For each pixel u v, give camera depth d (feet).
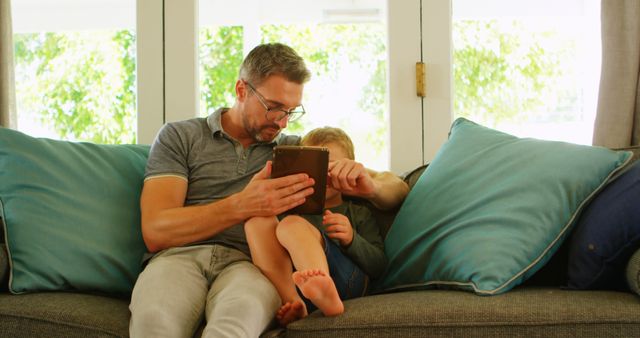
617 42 6.47
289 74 5.24
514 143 5.06
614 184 4.39
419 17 6.85
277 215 4.91
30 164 4.70
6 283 4.42
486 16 6.92
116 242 4.78
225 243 4.95
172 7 6.93
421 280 4.65
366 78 6.97
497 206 4.51
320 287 3.73
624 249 3.98
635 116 6.47
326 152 4.62
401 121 6.83
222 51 7.04
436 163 5.42
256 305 3.84
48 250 4.43
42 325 3.88
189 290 4.24
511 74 6.91
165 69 6.93
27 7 7.13
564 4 6.88
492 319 3.59
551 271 4.71
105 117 7.04
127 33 7.05
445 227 4.69
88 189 4.90
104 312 4.06
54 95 7.09
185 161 5.29
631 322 3.49
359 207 5.56
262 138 5.44
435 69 6.84
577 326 3.52
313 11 7.02
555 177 4.49
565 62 6.87
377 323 3.67
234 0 7.04
